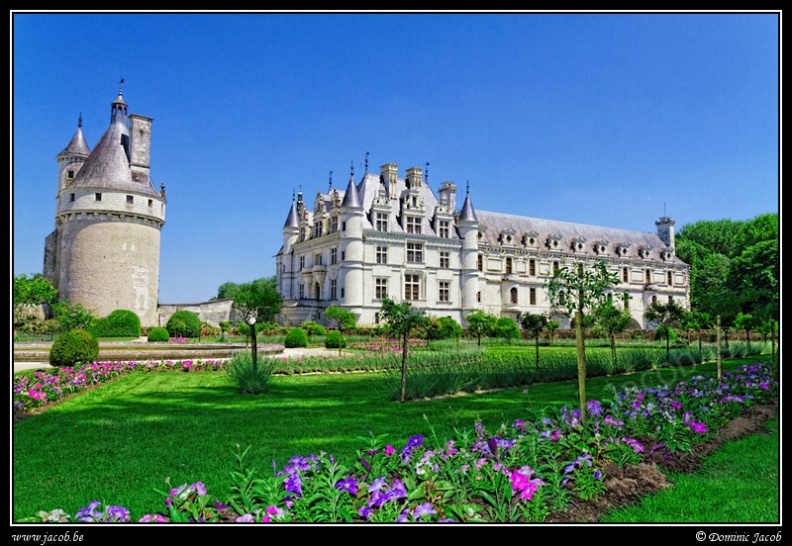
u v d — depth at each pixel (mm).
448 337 46844
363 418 12344
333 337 38594
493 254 72750
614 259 82312
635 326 82062
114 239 57562
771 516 6125
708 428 9695
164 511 5523
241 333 50469
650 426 9078
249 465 8297
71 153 67062
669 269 88000
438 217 64688
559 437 7316
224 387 17797
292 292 71250
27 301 52094
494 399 15250
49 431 10773
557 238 79312
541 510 5691
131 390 16922
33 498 6812
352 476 5797
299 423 11719
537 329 27000
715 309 19141
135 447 9492
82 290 56500
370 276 59094
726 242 96750
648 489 6938
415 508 5086
